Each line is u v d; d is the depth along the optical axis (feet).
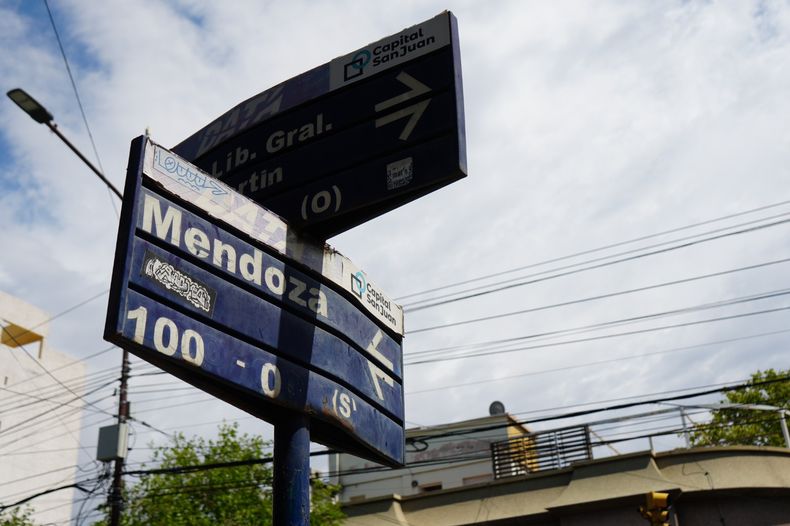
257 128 24.75
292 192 23.06
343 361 22.25
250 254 20.27
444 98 21.89
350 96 23.47
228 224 19.80
